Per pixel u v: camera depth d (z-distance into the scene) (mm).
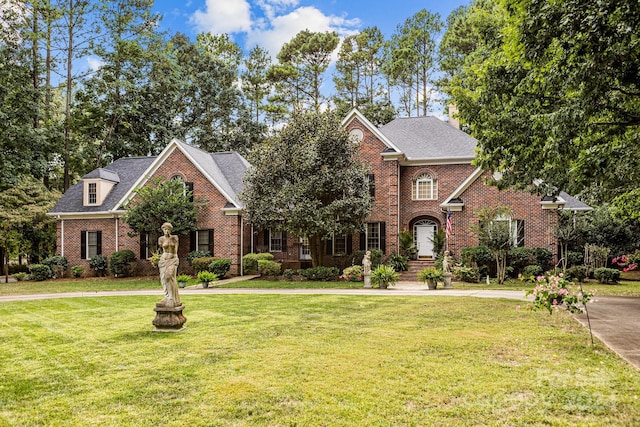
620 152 8422
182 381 6043
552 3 7129
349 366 6602
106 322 10828
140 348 7965
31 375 6434
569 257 22000
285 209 21609
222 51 53094
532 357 6996
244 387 5734
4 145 30203
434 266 23156
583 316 10844
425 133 28766
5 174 29297
